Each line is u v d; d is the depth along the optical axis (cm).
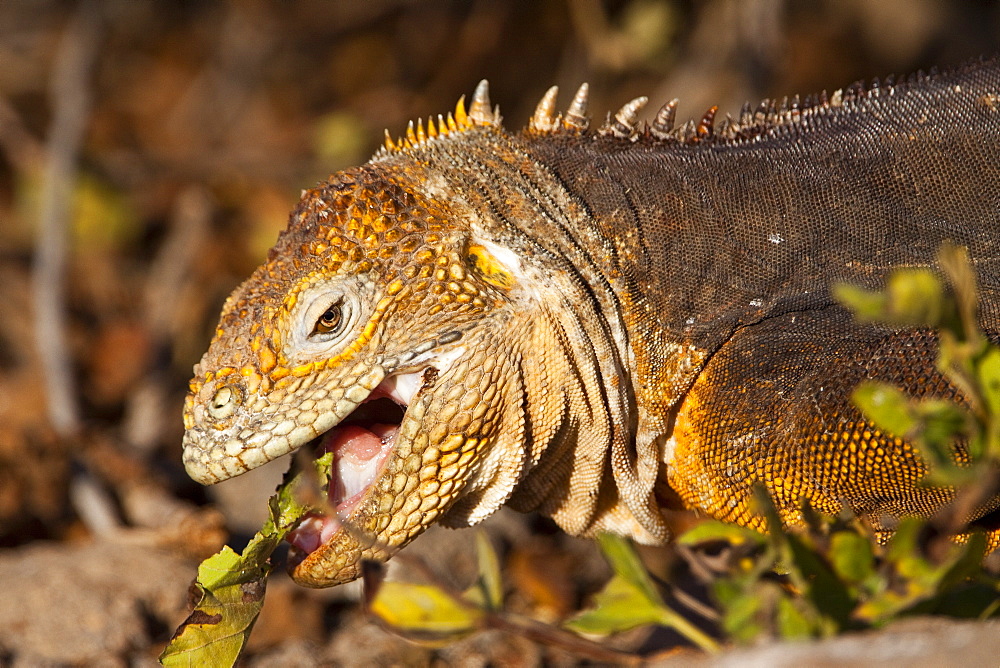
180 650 555
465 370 597
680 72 1512
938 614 502
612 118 693
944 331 456
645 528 677
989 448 458
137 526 1047
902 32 1748
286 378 594
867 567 501
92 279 1517
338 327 595
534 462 625
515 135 677
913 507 602
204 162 1639
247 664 821
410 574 838
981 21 1702
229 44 1836
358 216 604
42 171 1556
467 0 1817
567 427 630
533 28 1722
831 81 1733
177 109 1828
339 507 612
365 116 1730
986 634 432
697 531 580
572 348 619
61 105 1500
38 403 1238
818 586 499
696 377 640
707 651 534
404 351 596
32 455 1062
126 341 1398
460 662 820
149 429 1272
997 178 654
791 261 646
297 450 629
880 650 444
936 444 484
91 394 1355
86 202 1538
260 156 1644
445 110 1742
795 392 610
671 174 662
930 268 638
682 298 642
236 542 1008
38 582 883
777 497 613
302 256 602
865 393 473
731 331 638
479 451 606
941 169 657
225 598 567
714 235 649
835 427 594
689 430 643
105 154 1639
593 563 973
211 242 1559
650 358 638
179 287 1485
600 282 632
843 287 450
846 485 598
